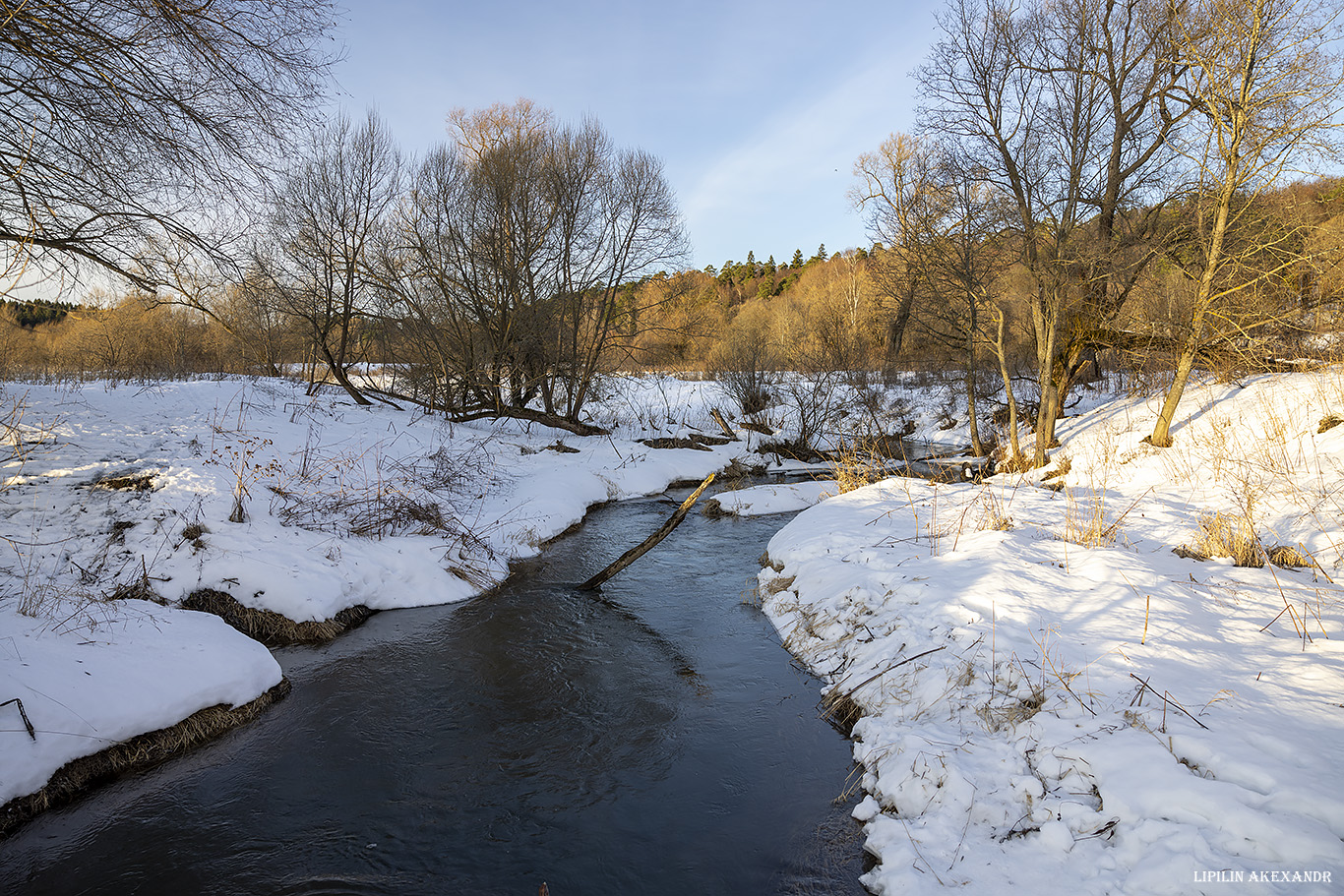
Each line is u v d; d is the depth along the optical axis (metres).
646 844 4.80
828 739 6.07
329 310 19.55
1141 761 4.12
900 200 18.62
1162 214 15.86
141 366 19.08
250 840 4.91
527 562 12.02
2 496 9.08
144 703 5.93
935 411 29.75
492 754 6.01
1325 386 13.35
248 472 11.42
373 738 6.30
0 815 4.84
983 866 3.90
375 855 4.75
